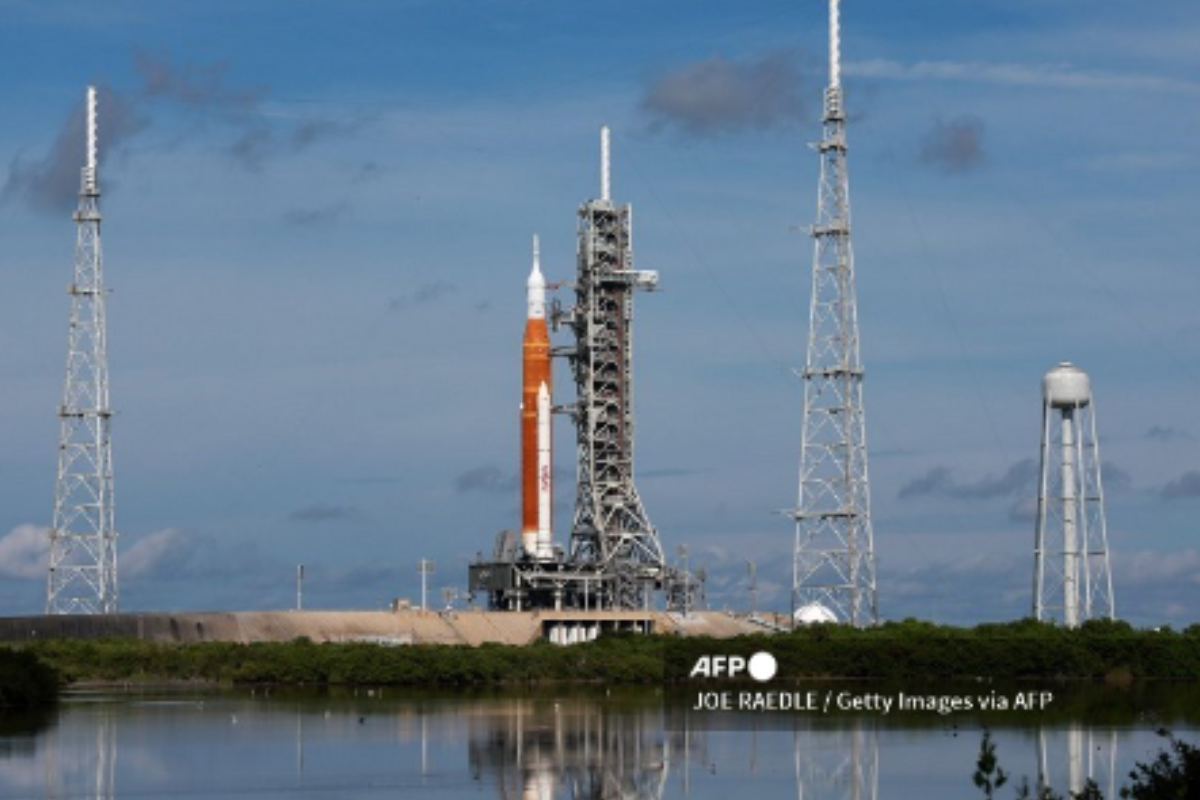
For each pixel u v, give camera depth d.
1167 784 140.62
